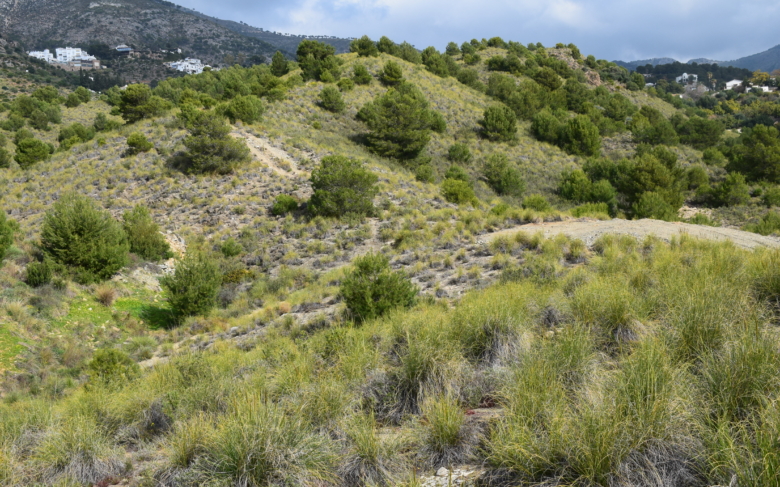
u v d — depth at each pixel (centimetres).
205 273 1684
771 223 2225
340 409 452
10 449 523
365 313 1079
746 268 655
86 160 3281
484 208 2764
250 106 3888
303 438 387
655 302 584
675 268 734
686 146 5672
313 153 3462
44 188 2986
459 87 6556
